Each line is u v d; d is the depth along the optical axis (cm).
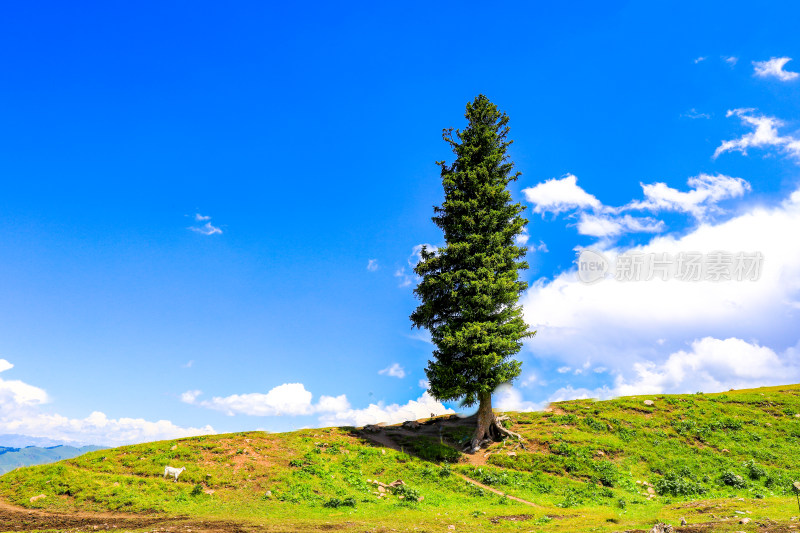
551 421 4831
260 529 2175
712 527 1836
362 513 2589
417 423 4969
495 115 4781
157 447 3541
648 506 2777
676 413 4978
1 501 2738
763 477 3488
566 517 2455
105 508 2611
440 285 4338
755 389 6197
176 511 2578
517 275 4369
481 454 4047
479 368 4031
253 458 3462
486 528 2244
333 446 3881
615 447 4075
